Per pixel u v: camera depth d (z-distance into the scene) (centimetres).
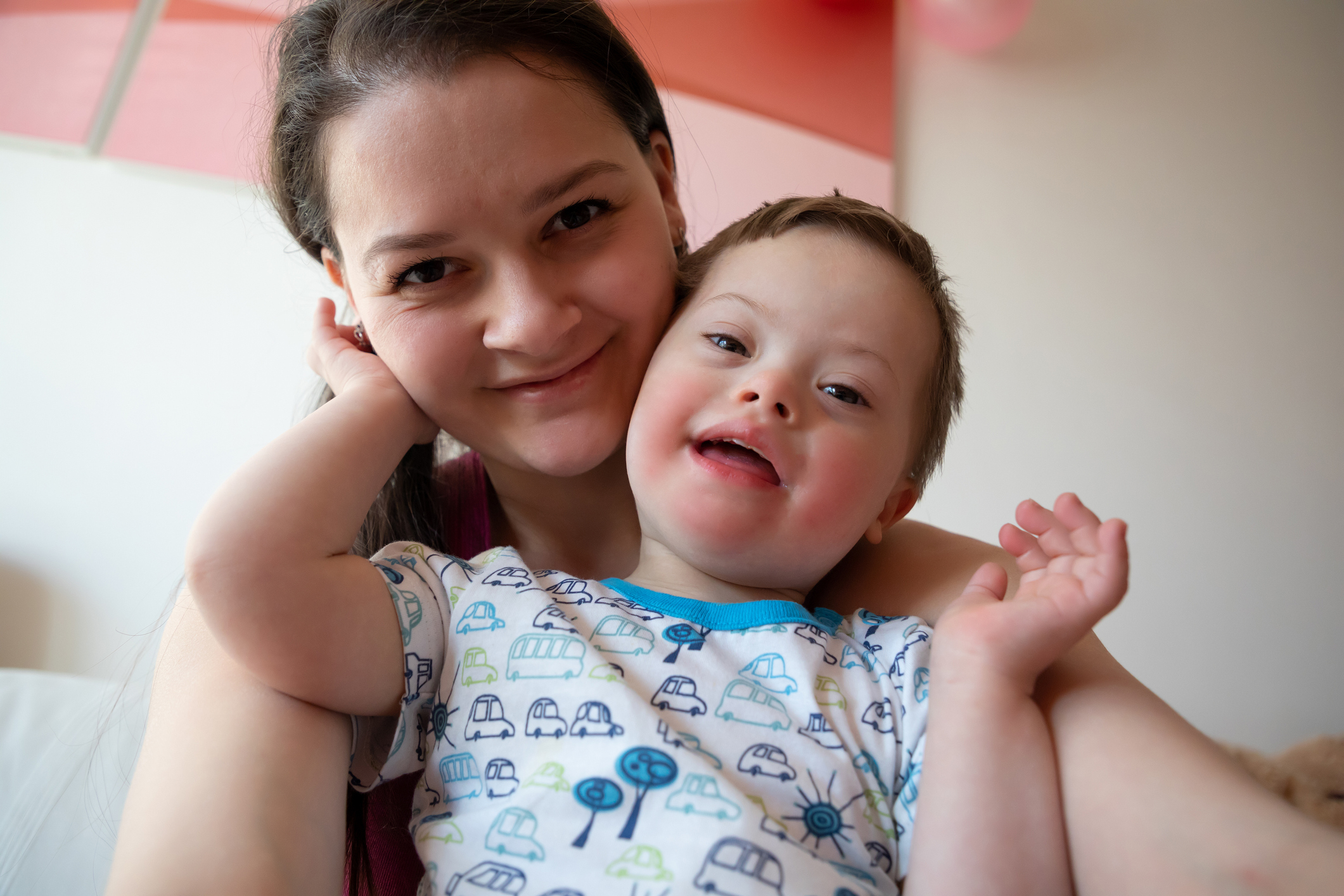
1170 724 55
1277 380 219
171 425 188
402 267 72
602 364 76
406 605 68
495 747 64
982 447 210
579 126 73
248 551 60
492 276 72
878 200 210
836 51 216
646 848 57
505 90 69
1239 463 214
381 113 69
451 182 69
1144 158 228
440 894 59
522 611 69
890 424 74
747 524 70
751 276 77
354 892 75
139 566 181
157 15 198
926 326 79
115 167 196
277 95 83
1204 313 221
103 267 193
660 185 92
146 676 122
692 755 60
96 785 104
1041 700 59
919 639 70
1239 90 234
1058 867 54
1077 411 214
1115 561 57
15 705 116
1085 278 221
